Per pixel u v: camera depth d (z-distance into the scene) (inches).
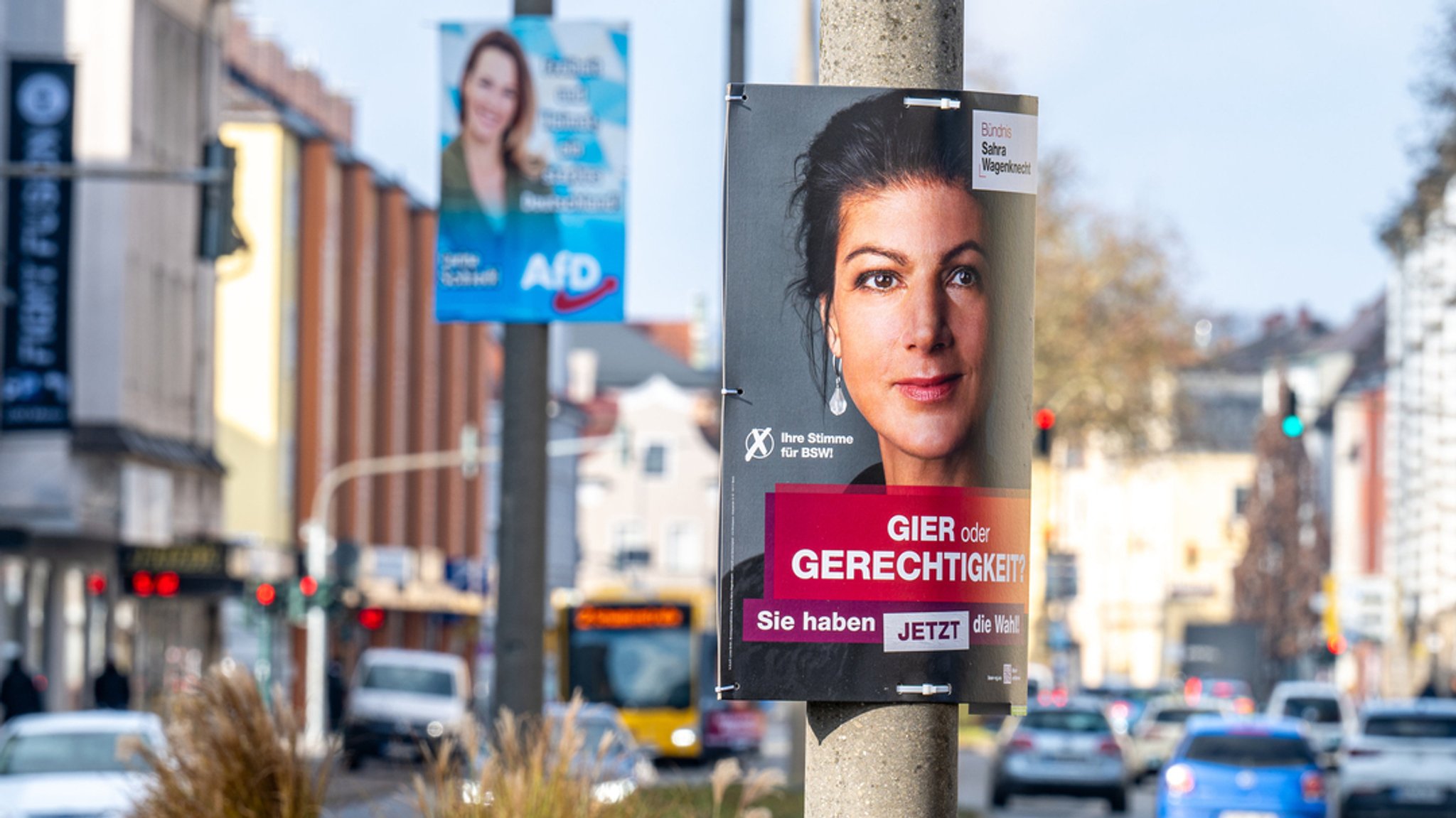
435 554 5782.5
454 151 1114.7
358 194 5034.5
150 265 3368.6
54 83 2861.7
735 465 470.3
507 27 1114.1
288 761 797.9
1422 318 5565.9
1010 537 477.4
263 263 4584.2
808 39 2027.6
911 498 472.1
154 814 793.6
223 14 3713.1
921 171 474.0
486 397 6505.9
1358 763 2246.6
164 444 3410.4
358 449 5049.2
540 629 1097.4
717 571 469.4
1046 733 2736.2
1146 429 4953.3
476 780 757.9
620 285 1109.7
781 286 471.8
